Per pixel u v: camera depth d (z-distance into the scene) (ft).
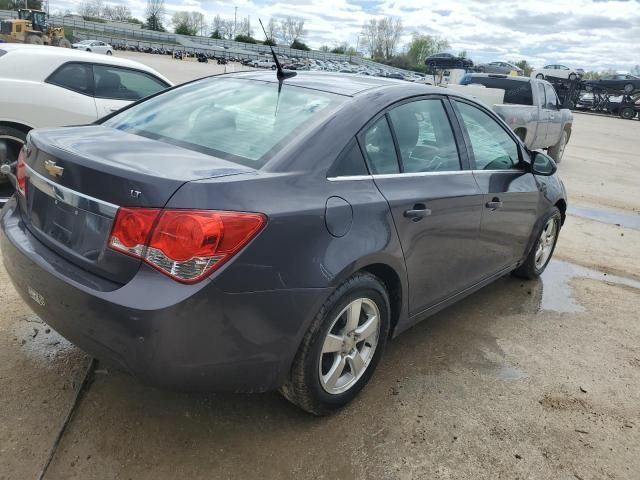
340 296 8.34
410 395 10.07
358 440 8.75
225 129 9.12
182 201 6.84
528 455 8.82
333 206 8.16
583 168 41.88
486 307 14.39
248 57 255.29
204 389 7.46
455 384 10.59
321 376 8.63
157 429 8.57
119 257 7.09
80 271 7.48
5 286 12.67
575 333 13.35
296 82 10.55
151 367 6.96
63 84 18.65
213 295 6.93
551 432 9.45
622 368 11.86
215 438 8.50
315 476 7.95
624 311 14.97
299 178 8.02
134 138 9.11
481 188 11.66
